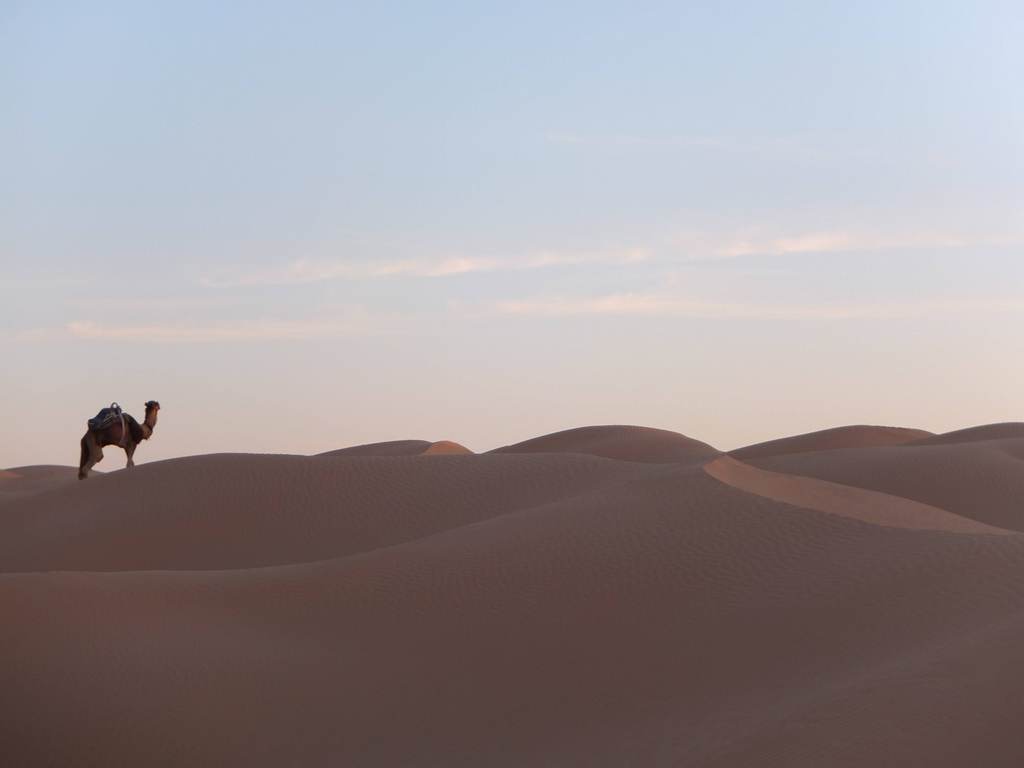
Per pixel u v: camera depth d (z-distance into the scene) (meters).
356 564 19.91
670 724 13.24
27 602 16.72
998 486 40.81
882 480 41.88
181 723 13.91
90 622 16.50
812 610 16.08
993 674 11.46
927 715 10.88
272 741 13.73
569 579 18.38
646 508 21.42
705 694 14.10
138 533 33.66
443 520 33.62
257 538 33.12
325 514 34.22
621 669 15.18
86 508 35.97
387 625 17.27
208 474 36.88
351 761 13.25
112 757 13.31
